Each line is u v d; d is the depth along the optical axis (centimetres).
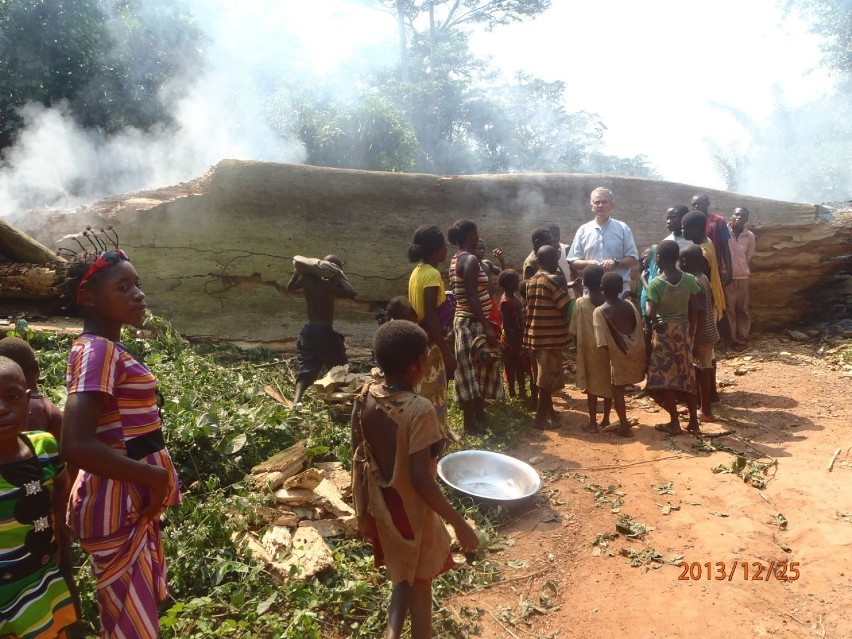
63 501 245
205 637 298
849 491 456
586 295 630
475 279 577
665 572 376
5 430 217
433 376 515
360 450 287
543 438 591
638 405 680
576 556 397
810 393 680
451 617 338
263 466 446
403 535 275
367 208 812
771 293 937
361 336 809
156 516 247
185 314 762
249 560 355
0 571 220
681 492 470
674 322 570
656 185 889
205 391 562
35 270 712
